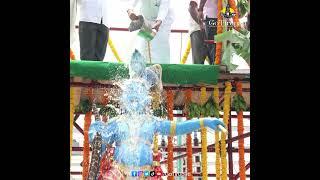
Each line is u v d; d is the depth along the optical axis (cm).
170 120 624
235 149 757
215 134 657
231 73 686
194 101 748
